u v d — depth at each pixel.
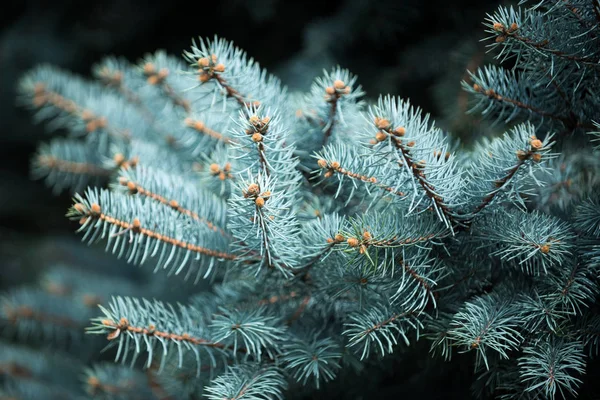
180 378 0.78
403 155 0.69
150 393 0.88
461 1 0.99
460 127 0.90
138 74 0.87
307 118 0.76
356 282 0.73
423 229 0.71
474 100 0.79
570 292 0.71
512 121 0.78
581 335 0.72
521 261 0.71
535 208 0.77
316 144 0.76
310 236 0.74
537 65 0.73
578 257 0.72
